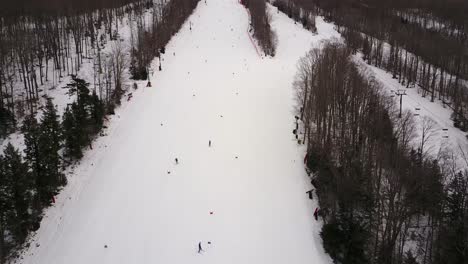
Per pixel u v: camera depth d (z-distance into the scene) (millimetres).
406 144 69312
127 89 109375
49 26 127875
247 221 65625
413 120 86312
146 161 79875
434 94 122375
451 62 141375
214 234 62875
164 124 93500
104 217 65938
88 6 152625
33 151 66750
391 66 140250
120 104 101750
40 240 62156
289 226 64938
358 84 81688
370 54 148250
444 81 128375
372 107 75938
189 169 77812
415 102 111938
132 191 71625
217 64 130250
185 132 90312
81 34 135125
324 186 68062
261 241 61969
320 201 67750
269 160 81062
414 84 128625
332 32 174375
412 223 65688
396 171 62469
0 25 123125
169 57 135375
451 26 185500
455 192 63094
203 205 68688
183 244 60938
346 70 88812
